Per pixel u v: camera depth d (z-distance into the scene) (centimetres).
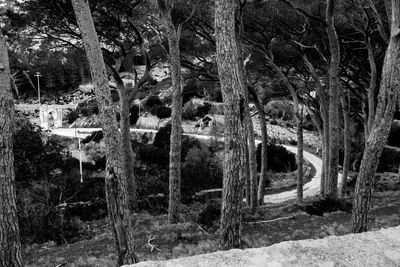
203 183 2361
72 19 1394
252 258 256
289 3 1335
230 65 716
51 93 7425
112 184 677
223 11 713
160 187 2095
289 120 4431
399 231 302
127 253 681
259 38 1684
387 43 1262
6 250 548
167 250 961
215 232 1099
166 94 4978
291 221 1217
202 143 3375
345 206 1352
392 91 755
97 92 679
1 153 554
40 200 1508
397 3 760
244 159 732
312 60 1819
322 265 251
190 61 1788
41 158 1847
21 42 1541
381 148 764
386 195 1689
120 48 1667
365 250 270
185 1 1523
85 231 1335
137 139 3953
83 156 3152
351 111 2367
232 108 719
